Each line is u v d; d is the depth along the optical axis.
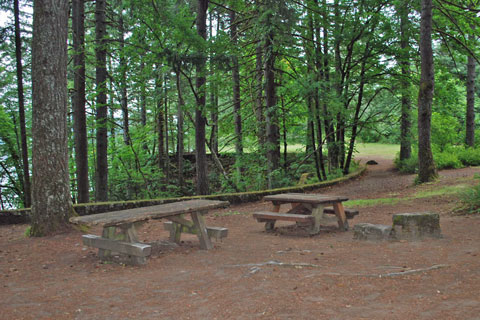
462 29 18.30
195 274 4.62
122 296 3.89
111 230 5.70
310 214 7.90
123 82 15.19
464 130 27.28
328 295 3.56
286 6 14.27
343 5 17.42
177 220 6.16
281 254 5.52
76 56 14.55
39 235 7.64
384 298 3.43
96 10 14.32
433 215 5.95
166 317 3.26
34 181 7.82
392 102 21.23
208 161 24.56
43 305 3.71
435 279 3.88
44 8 7.82
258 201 12.69
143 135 19.66
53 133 7.86
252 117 20.08
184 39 13.38
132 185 19.95
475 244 5.38
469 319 2.86
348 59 19.28
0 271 5.20
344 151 20.83
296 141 20.62
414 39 18.25
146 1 13.41
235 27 20.66
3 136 19.91
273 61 16.41
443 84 19.30
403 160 21.52
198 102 14.59
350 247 5.82
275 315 3.14
